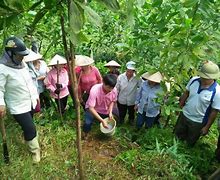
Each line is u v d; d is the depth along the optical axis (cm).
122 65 610
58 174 385
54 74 513
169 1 295
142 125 519
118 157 432
